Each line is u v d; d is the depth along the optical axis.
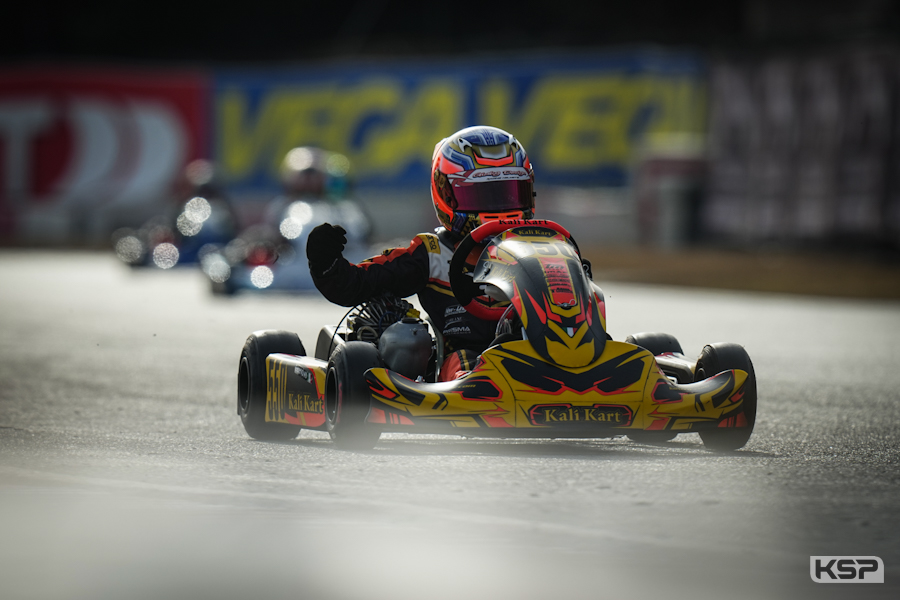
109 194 134.62
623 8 165.62
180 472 17.98
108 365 36.47
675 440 22.62
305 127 127.50
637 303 65.88
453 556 13.18
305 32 184.12
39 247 125.12
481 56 129.12
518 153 22.25
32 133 136.62
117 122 134.25
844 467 18.75
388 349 20.47
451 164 21.81
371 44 152.62
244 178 130.25
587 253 104.31
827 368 37.41
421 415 18.64
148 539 14.00
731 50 104.75
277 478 17.39
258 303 62.69
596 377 19.02
